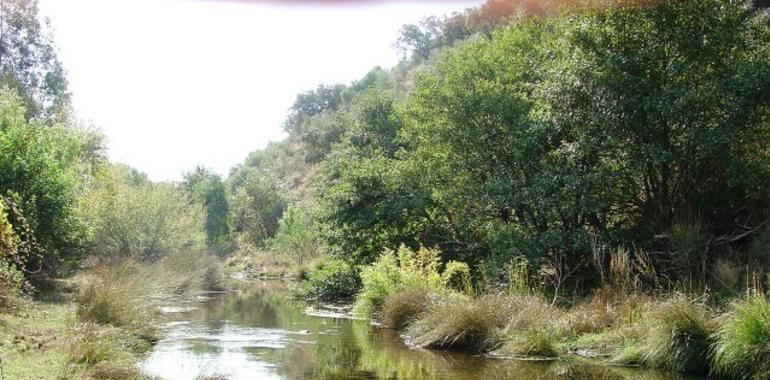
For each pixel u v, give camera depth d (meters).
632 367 9.51
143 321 12.47
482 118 16.56
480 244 17.83
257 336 12.96
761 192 13.43
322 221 22.45
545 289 14.41
